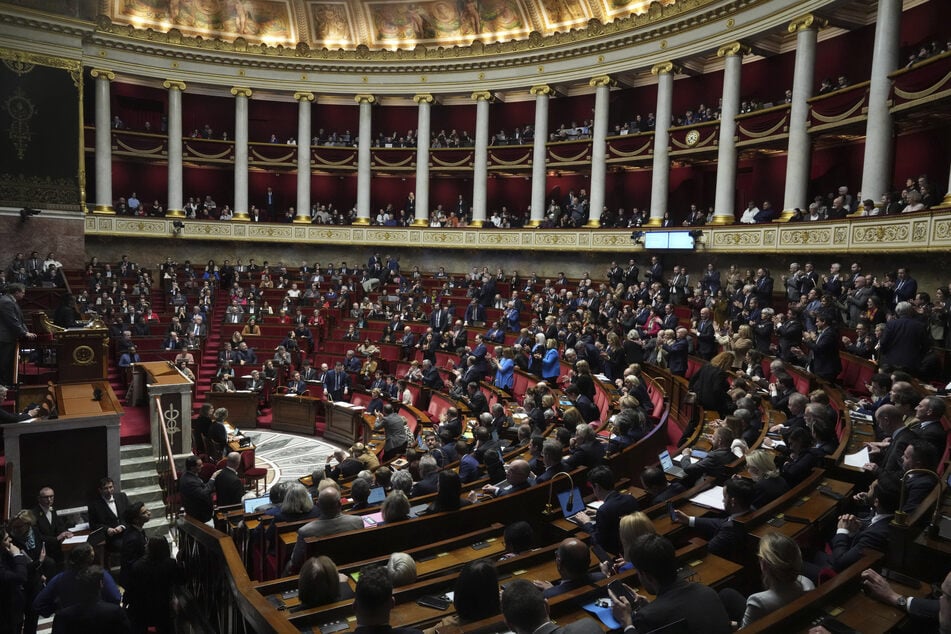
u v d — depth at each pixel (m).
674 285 21.47
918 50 19.27
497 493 7.44
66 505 12.01
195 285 27.94
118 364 21.16
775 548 3.95
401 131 34.81
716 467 7.09
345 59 32.16
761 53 24.02
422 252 32.41
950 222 14.89
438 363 21.14
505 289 27.44
